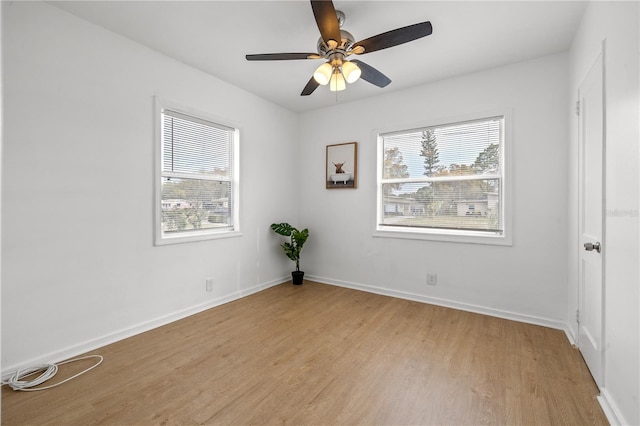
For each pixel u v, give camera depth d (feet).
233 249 11.35
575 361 6.97
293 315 9.80
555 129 8.78
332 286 13.14
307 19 7.36
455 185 10.60
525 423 5.10
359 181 12.62
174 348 7.63
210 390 5.98
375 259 12.24
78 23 7.26
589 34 6.57
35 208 6.66
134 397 5.75
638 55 4.36
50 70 6.84
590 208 6.50
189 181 10.02
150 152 8.73
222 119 10.72
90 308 7.54
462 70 9.87
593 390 5.92
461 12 7.01
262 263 12.64
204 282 10.32
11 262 6.37
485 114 9.80
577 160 7.46
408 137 11.53
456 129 10.54
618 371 5.00
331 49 6.98
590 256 6.47
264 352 7.44
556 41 8.16
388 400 5.69
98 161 7.64
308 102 12.94
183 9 7.00
